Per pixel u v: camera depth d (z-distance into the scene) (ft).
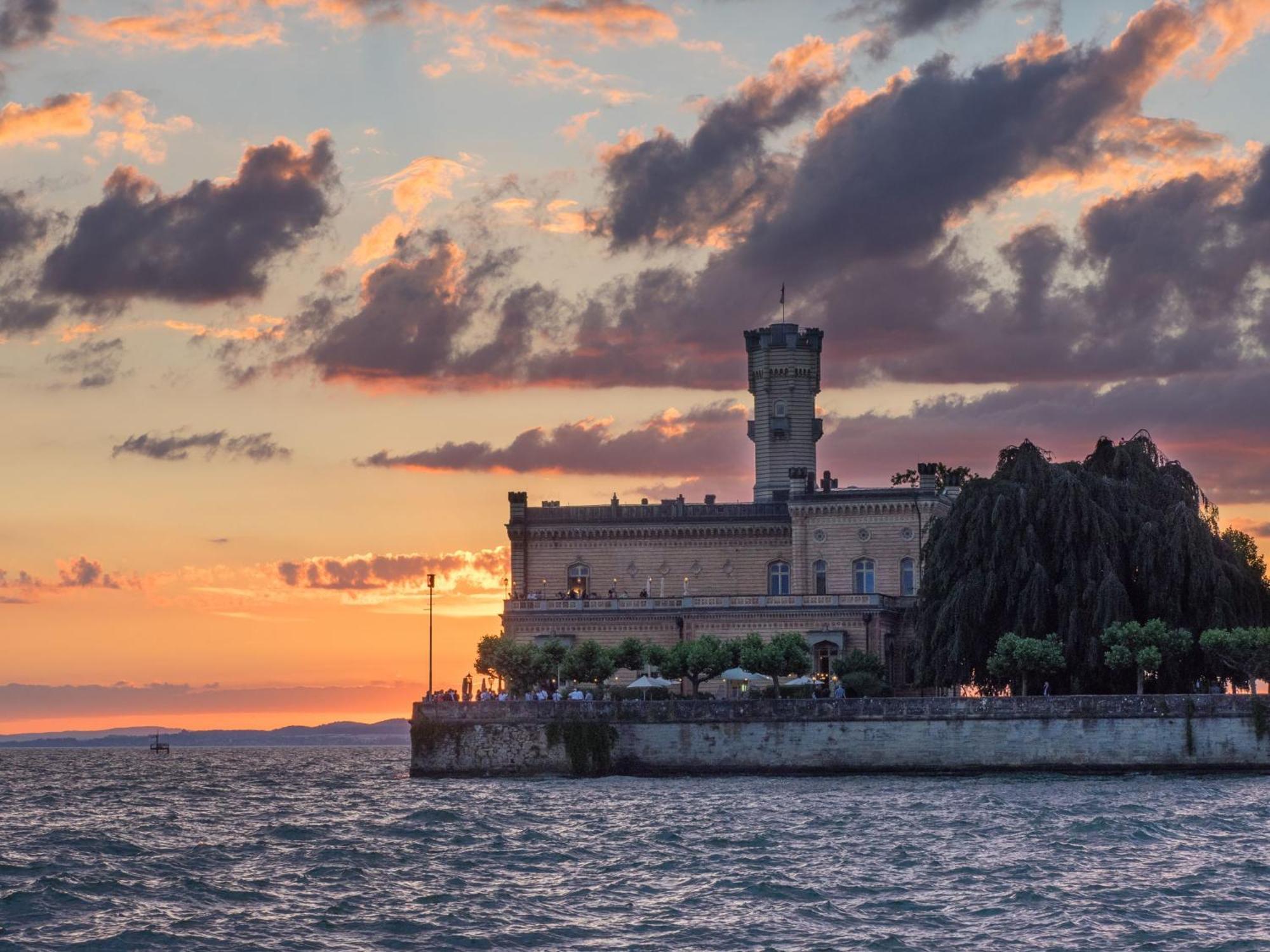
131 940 200.03
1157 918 204.33
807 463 581.12
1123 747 371.76
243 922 210.79
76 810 372.58
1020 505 404.77
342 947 195.52
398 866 255.29
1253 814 295.69
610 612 504.43
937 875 236.22
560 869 249.75
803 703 384.47
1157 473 422.82
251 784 479.41
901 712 380.37
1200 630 403.13
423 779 399.03
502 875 244.63
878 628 487.20
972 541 409.28
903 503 506.48
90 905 223.10
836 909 213.46
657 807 321.93
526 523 539.70
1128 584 408.26
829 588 510.58
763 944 193.16
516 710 395.55
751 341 588.50
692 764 387.55
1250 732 367.86
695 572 531.50
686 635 499.51
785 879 234.79
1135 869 238.89
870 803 321.73
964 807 313.12
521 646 432.66
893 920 205.98
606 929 203.62
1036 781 364.17
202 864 260.83
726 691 478.59
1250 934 195.21
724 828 289.12
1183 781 359.25
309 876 245.86
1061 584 401.90
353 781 498.69
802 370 581.94
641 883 234.99
